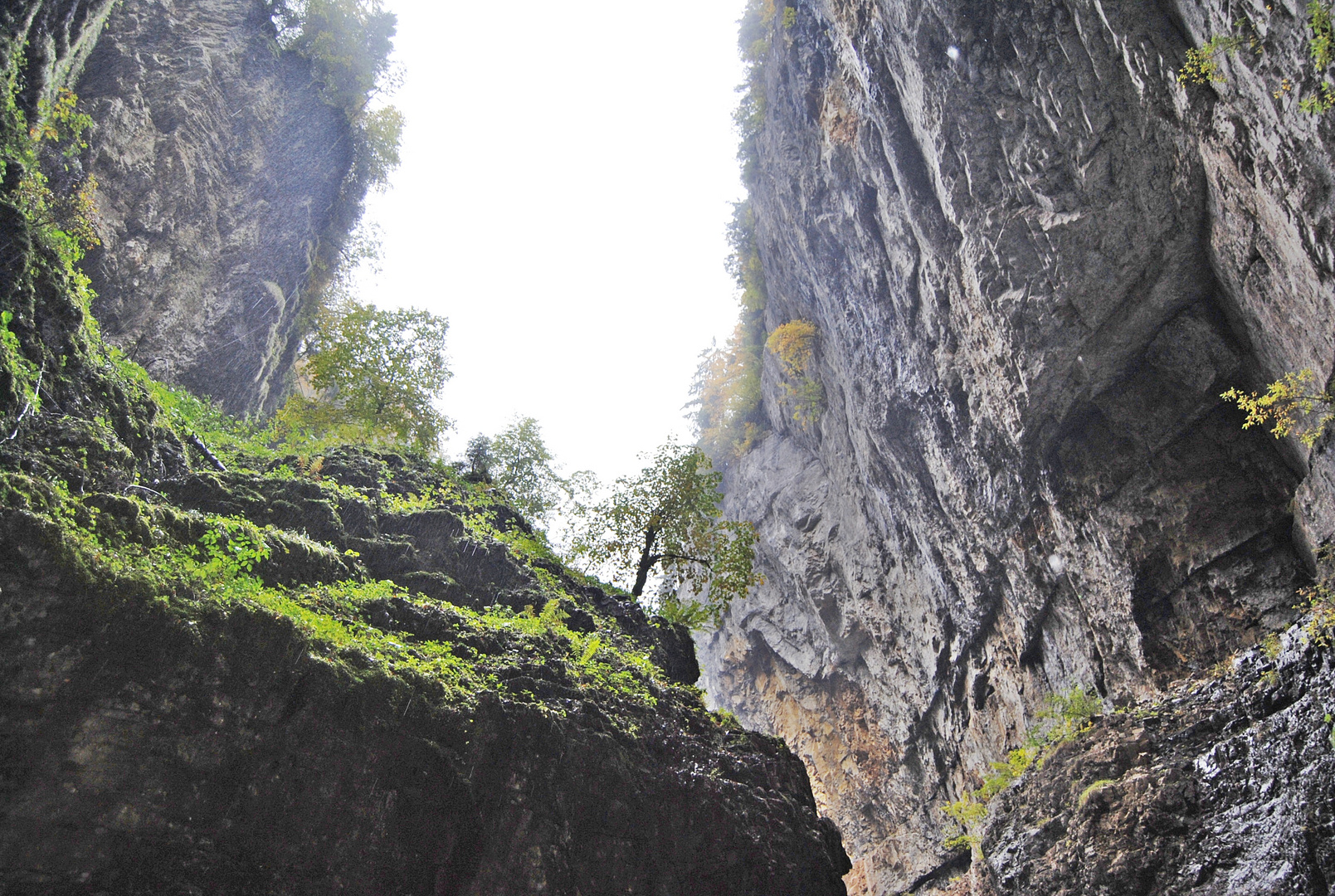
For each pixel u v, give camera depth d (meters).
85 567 7.85
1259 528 18.91
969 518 27.55
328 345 23.53
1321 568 16.38
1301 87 13.75
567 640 14.68
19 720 7.19
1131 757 16.97
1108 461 21.78
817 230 33.97
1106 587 21.86
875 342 31.22
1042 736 22.97
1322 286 15.02
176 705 8.08
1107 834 15.73
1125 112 18.38
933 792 34.53
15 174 11.36
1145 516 20.84
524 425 28.95
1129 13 17.23
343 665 9.50
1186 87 16.61
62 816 7.27
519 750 10.77
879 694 38.44
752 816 12.88
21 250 10.72
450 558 15.58
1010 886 17.22
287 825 8.53
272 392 29.12
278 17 30.23
